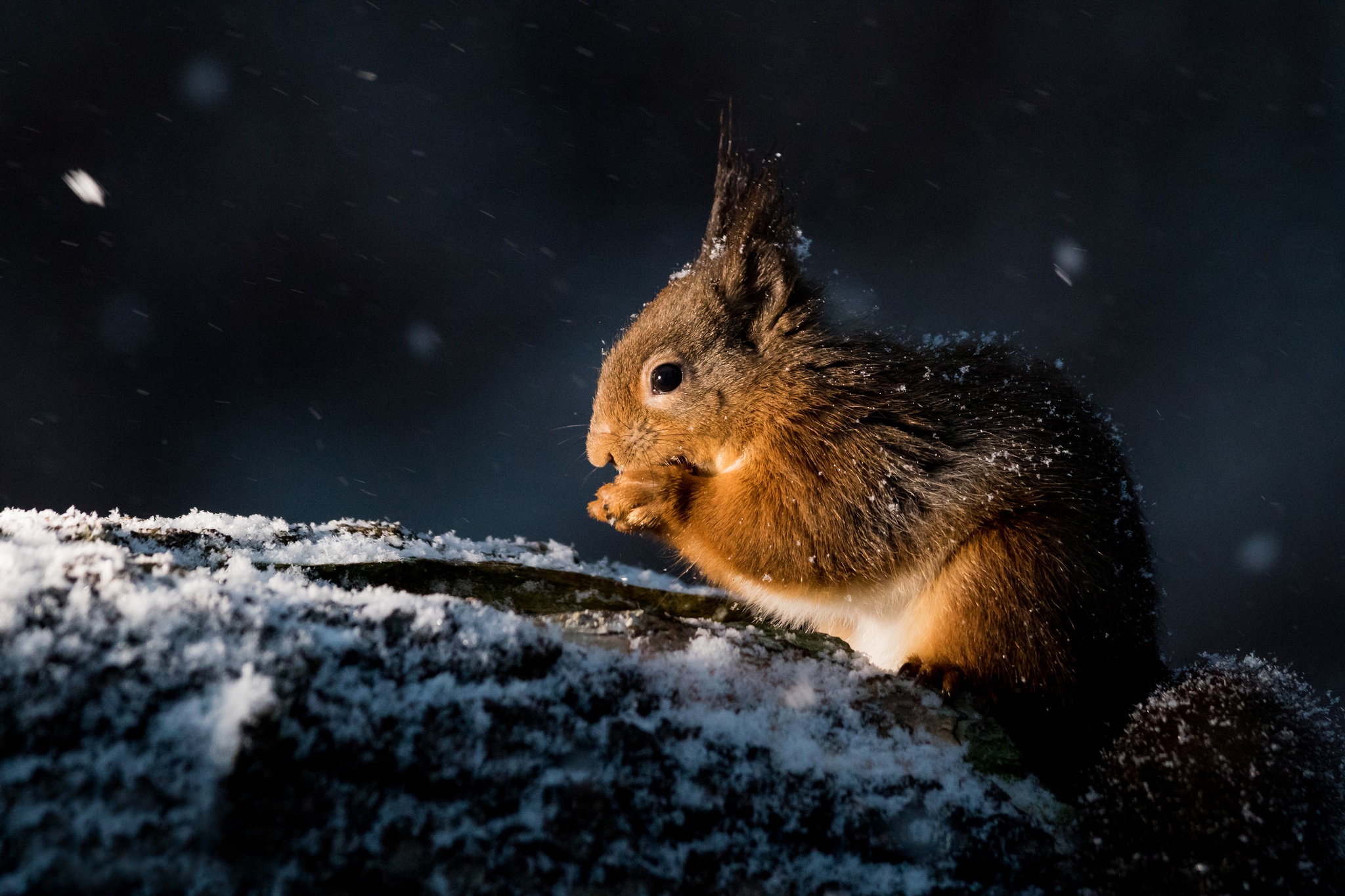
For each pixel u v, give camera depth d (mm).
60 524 2861
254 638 2697
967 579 2902
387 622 2820
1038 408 2922
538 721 2812
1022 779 2842
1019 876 2822
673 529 2936
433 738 2670
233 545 2883
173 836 2293
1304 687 2867
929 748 2842
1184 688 2863
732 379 2938
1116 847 2832
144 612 2660
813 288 2951
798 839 2814
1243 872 2826
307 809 2424
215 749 2402
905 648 2914
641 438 2945
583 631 2846
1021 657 2895
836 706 2844
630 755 2814
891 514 2914
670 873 2652
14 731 2322
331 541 2900
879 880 2814
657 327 2947
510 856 2539
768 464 2928
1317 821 2832
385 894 2391
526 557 2939
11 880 2150
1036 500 2906
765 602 2936
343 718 2602
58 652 2479
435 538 2936
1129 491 2922
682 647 2848
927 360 2932
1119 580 2902
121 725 2396
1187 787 2840
